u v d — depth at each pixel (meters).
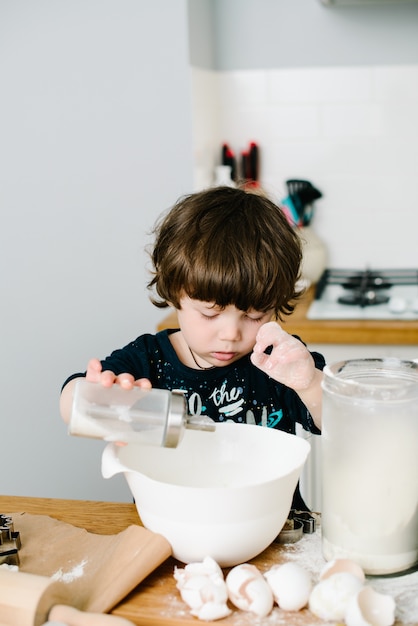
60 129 2.10
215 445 0.94
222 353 1.05
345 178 2.52
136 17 2.02
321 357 1.25
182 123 2.06
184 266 1.00
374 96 2.46
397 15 2.40
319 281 2.41
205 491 0.74
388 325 1.89
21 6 2.04
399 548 0.77
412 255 2.53
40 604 0.67
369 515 0.76
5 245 2.18
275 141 2.53
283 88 2.50
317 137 2.51
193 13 2.10
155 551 0.76
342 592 0.68
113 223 2.13
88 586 0.74
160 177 2.10
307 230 2.45
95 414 0.79
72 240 2.15
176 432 0.78
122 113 2.07
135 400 0.79
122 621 0.65
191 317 1.04
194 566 0.74
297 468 0.80
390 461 0.75
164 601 0.73
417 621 0.69
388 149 2.48
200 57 2.22
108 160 2.10
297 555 0.83
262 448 0.92
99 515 0.94
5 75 2.08
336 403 0.77
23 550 0.83
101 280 2.16
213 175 2.47
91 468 2.25
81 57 2.05
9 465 2.28
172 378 1.25
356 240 2.55
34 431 2.26
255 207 1.09
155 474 0.92
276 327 0.93
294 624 0.69
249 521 0.76
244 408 1.23
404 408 0.74
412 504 0.76
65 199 2.13
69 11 2.04
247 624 0.69
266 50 2.48
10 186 2.14
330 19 2.43
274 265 1.01
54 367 2.22
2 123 2.11
